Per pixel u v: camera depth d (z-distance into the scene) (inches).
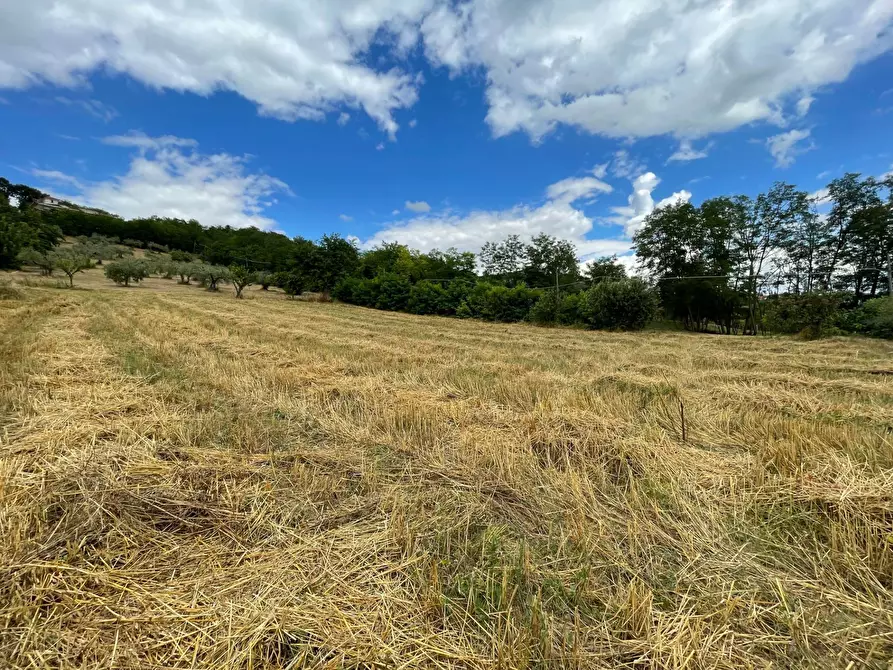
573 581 85.0
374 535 98.2
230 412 183.0
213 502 108.6
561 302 915.4
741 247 1274.6
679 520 108.6
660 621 74.7
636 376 274.1
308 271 1459.2
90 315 556.1
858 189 1130.7
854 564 87.5
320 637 70.4
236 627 70.5
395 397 215.9
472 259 2123.5
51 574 78.1
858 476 116.8
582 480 127.8
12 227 1341.0
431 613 76.2
